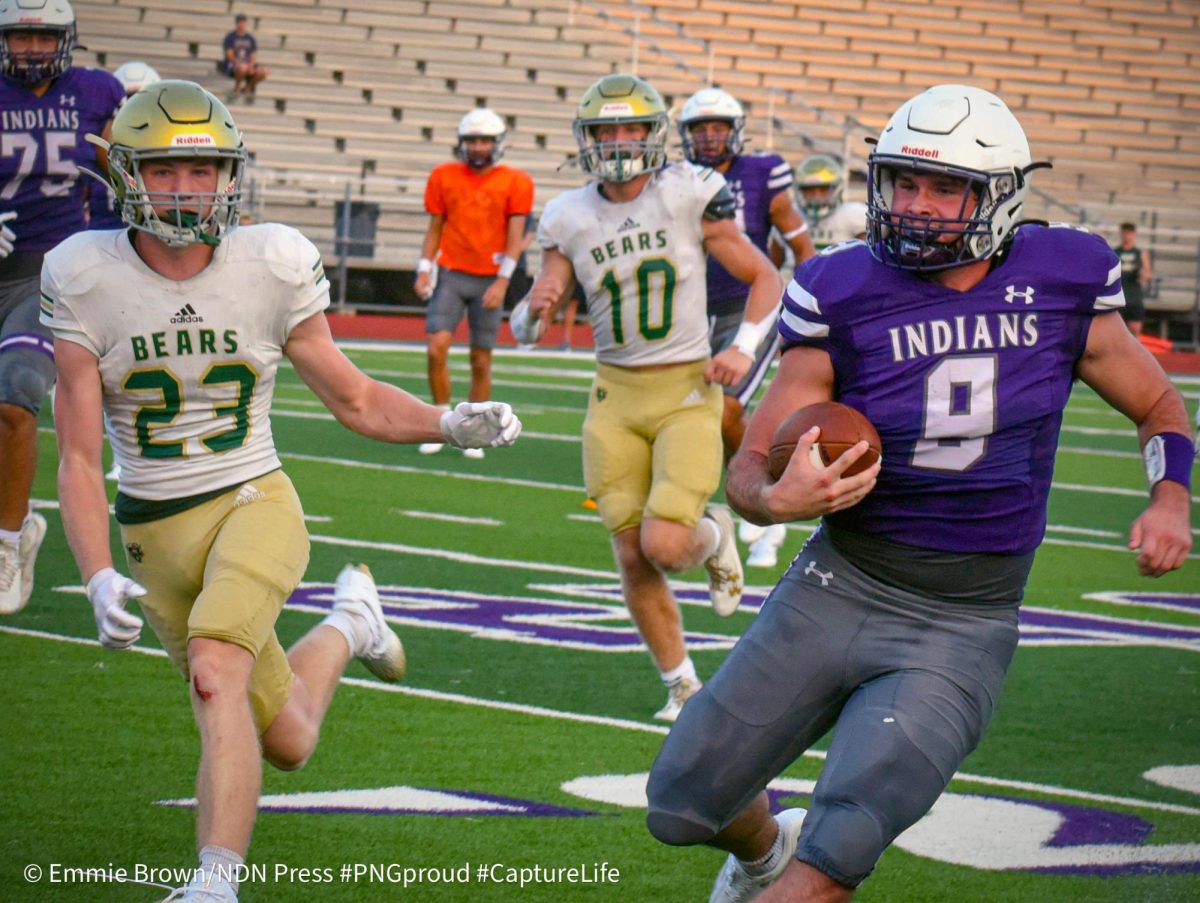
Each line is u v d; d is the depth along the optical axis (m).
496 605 18.39
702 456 14.34
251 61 65.50
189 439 9.77
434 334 30.20
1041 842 11.09
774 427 8.49
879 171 8.31
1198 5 79.75
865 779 7.70
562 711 14.06
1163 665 16.66
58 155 17.23
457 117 69.56
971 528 8.34
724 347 21.00
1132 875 10.47
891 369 8.30
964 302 8.29
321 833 10.84
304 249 9.84
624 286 14.84
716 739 8.27
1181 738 13.85
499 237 30.39
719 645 16.86
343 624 11.16
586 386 46.66
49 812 11.03
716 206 14.90
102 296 9.52
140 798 11.39
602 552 22.02
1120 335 8.54
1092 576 21.80
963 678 8.19
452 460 30.58
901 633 8.35
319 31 68.94
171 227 9.41
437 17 70.56
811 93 74.44
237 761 8.88
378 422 9.96
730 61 73.88
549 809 11.47
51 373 16.52
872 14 76.38
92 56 66.00
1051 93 77.31
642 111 14.83
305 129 67.38
